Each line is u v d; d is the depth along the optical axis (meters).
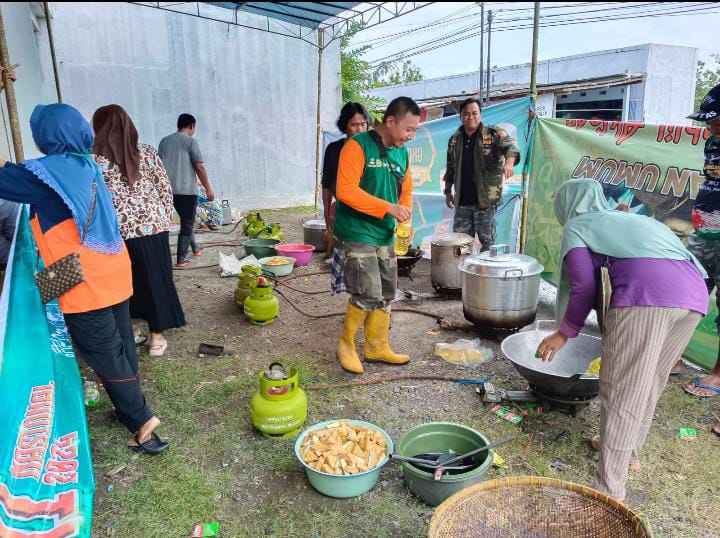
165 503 2.42
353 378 3.64
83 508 2.01
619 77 15.65
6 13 6.77
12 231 3.42
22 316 2.57
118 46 10.21
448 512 1.93
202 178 6.60
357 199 3.32
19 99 7.45
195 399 3.35
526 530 2.02
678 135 3.86
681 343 2.32
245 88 11.77
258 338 4.39
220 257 6.47
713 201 3.28
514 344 3.32
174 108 10.98
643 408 2.21
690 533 2.26
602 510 1.97
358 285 3.52
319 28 11.08
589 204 2.53
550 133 5.10
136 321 4.75
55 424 2.28
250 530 2.28
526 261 4.03
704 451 2.82
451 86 22.92
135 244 3.69
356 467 2.43
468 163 5.17
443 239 5.25
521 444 2.87
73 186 2.36
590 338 3.32
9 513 1.83
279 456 2.77
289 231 9.54
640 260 2.19
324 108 13.11
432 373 3.71
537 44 5.13
